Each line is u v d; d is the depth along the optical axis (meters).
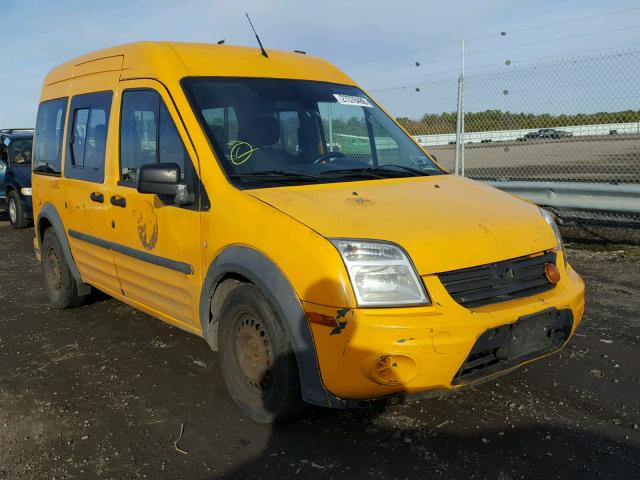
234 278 3.52
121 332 5.23
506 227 3.35
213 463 3.11
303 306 2.99
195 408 3.72
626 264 6.73
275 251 3.12
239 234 3.33
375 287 2.89
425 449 3.14
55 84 5.81
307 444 3.24
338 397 2.98
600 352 4.31
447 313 2.89
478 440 3.20
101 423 3.60
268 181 3.63
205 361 4.48
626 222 8.70
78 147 5.16
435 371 2.88
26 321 5.67
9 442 3.42
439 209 3.41
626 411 3.46
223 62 4.27
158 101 4.05
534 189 8.08
